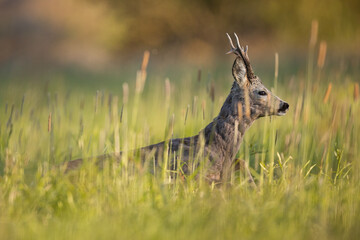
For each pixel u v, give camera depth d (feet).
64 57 132.77
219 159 33.76
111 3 155.43
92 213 26.48
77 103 67.31
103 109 51.57
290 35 131.34
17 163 31.04
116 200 27.89
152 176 31.04
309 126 41.19
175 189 30.22
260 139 41.96
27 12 141.69
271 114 34.76
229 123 34.35
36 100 61.11
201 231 24.49
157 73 95.61
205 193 28.84
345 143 37.27
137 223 25.13
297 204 27.61
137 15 154.30
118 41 147.23
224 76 81.20
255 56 117.39
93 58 134.41
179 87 70.85
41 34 138.82
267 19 141.90
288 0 137.90
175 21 155.02
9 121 36.42
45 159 37.35
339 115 39.52
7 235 23.80
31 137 41.55
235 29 150.41
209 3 154.71
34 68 123.75
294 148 36.11
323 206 27.35
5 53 134.41
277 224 25.73
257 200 28.66
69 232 24.02
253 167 38.42
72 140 43.55
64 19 141.18
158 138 45.44
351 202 28.35
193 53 140.26
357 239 24.77
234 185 31.04
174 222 25.04
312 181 31.81
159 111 53.93
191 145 33.76
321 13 129.90
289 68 96.32
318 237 24.57
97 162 32.01
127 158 31.50
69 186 28.78
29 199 27.63
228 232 24.49
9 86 81.61
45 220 25.95
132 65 122.21
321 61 36.70
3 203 27.17
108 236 23.47
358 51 95.45
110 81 101.91
